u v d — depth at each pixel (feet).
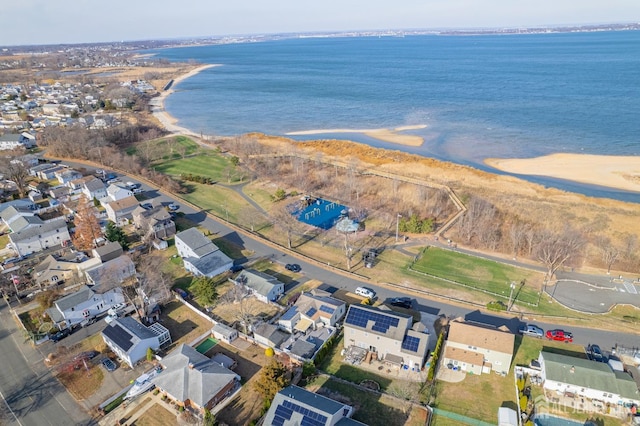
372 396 167.22
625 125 538.47
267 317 217.56
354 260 272.92
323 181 402.31
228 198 374.43
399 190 374.84
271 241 298.97
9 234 280.10
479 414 158.51
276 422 145.59
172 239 300.61
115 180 409.49
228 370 174.19
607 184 382.22
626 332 202.28
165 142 529.86
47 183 395.34
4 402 171.22
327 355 192.03
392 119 645.10
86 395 173.17
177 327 213.25
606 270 255.70
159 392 172.76
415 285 244.42
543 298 230.27
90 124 572.92
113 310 222.28
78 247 283.38
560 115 603.67
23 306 229.45
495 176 396.16
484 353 179.42
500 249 279.90
